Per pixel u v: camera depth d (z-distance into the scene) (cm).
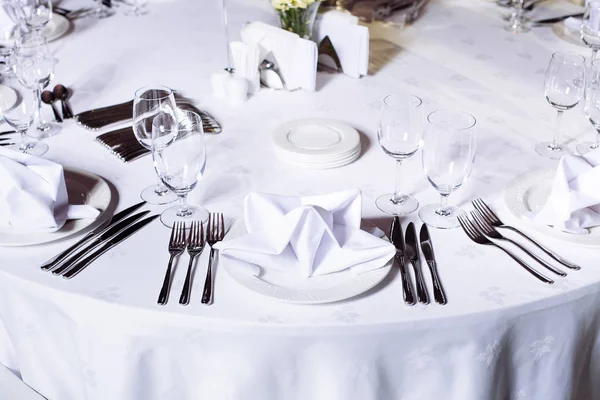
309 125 173
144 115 150
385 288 122
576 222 133
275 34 199
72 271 126
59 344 133
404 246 131
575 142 171
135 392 127
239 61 198
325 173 159
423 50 225
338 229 129
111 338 123
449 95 196
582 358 134
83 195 147
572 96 160
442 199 142
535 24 241
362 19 242
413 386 125
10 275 126
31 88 161
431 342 119
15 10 224
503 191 148
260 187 154
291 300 115
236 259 123
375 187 153
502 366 125
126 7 265
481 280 123
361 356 118
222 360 121
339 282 120
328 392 123
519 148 168
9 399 144
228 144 172
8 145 170
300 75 198
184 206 142
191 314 116
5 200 133
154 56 225
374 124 182
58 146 171
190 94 198
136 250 132
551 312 122
